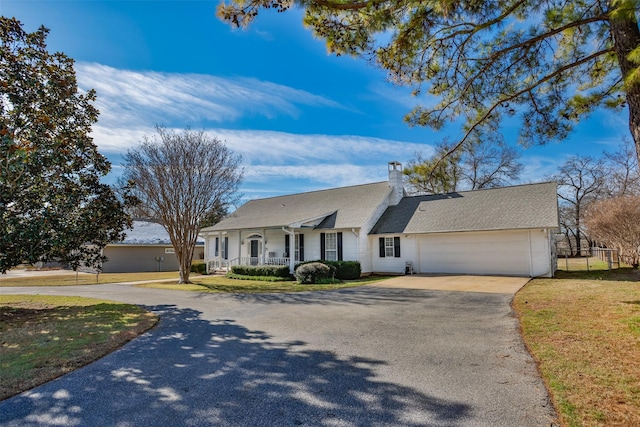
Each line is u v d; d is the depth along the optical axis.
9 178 8.33
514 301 9.44
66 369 4.83
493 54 6.39
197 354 5.49
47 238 9.11
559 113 6.68
